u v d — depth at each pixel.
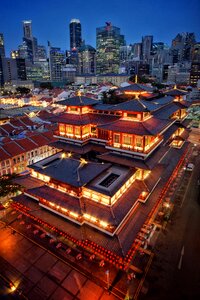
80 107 50.31
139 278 35.56
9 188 50.94
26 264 38.06
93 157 53.25
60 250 40.66
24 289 34.09
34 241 42.81
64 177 36.28
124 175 39.41
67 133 51.88
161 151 48.03
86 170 37.41
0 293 33.56
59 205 36.53
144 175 42.81
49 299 32.69
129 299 32.44
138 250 40.38
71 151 50.31
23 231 45.44
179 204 54.56
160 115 58.03
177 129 68.50
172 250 40.91
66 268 37.31
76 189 36.19
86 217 36.09
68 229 36.31
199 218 49.50
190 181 65.75
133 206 37.78
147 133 38.44
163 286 34.41
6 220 48.50
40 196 38.62
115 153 44.53
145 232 41.75
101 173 39.66
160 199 47.47
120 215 33.78
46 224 38.62
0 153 64.06
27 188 44.91
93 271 36.72
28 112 130.88
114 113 49.38
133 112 41.50
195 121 129.50
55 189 39.16
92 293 33.41
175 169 58.53
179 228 46.41
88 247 36.56
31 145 72.25
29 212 40.50
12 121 98.19
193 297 32.88
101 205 35.12
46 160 49.09
